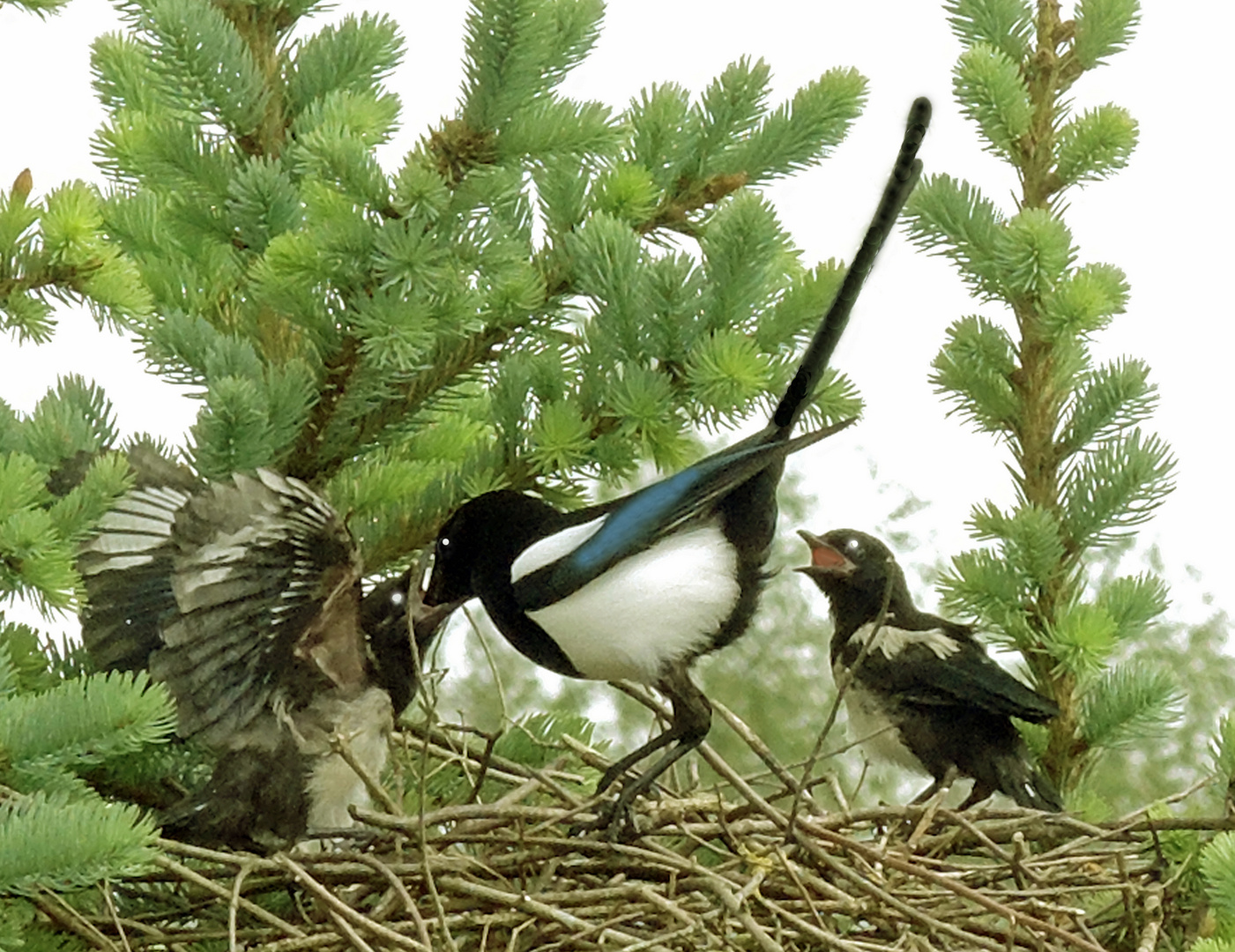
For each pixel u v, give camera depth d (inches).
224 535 286.5
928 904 327.0
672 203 376.5
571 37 344.2
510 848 332.8
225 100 368.2
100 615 323.9
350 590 319.6
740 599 353.1
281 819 319.0
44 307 298.0
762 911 321.4
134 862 251.0
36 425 321.4
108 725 259.6
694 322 352.2
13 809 252.2
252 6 382.9
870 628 431.8
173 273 379.9
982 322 419.5
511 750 385.7
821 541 450.0
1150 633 498.6
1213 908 318.7
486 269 328.5
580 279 352.5
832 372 373.1
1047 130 426.0
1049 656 405.4
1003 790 405.4
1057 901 340.8
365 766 330.0
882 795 521.7
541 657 358.6
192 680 295.0
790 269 390.6
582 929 300.4
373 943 298.0
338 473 370.9
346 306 335.6
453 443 398.9
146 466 328.2
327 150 320.8
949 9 438.6
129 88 401.1
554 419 352.8
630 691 371.6
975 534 407.8
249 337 358.0
